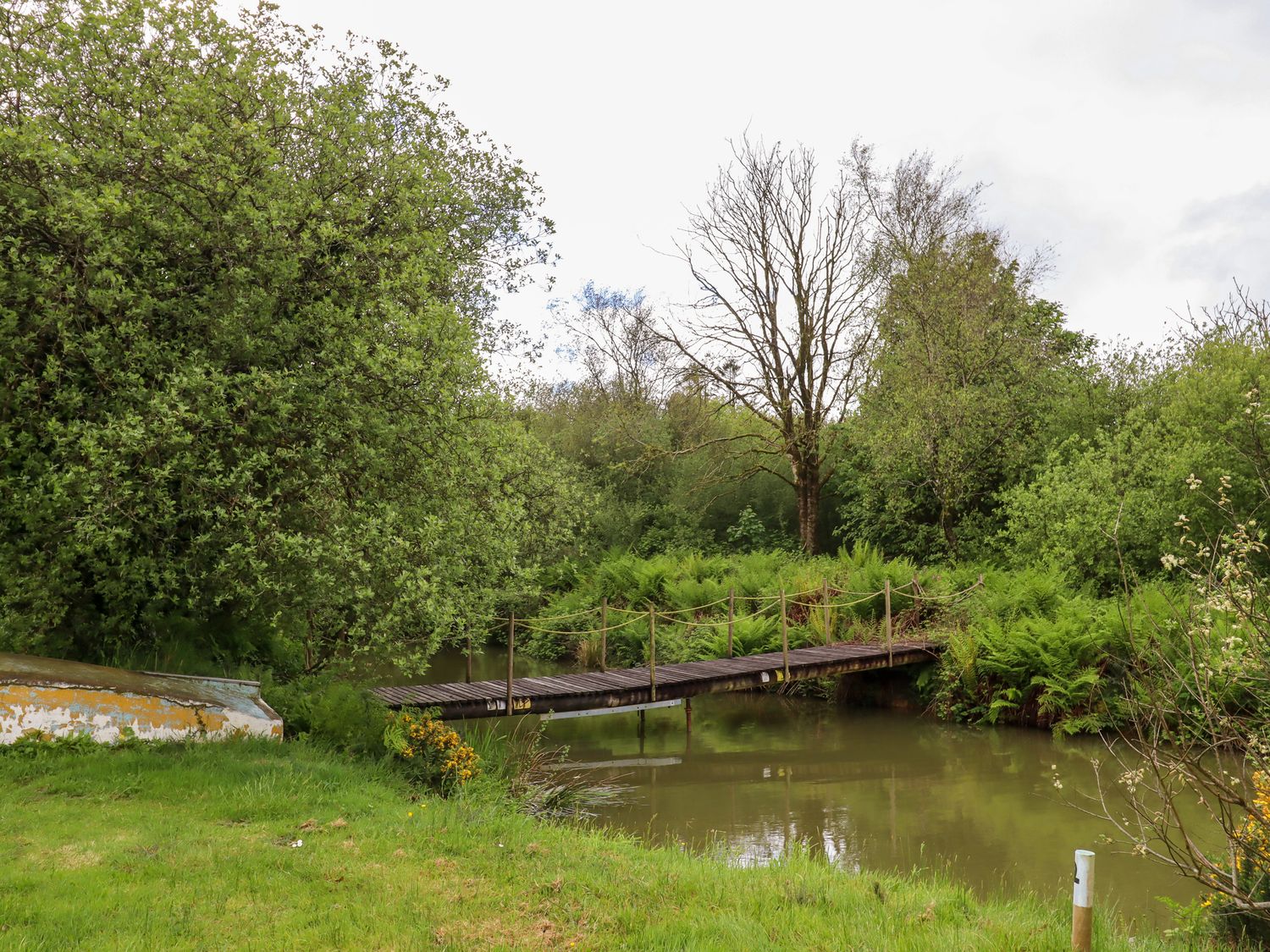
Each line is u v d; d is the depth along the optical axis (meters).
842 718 16.34
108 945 4.16
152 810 6.25
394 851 5.85
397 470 9.29
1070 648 14.38
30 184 8.15
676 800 11.27
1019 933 5.09
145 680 8.34
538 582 25.12
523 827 6.94
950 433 22.00
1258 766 5.60
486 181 13.34
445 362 8.91
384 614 9.06
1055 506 18.09
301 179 9.62
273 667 11.41
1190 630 5.46
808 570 22.05
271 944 4.33
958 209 27.16
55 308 7.90
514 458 10.60
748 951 4.56
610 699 13.26
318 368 9.05
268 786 6.88
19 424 8.29
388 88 11.55
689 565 24.28
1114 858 8.94
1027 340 23.45
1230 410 16.27
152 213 8.62
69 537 8.07
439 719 11.52
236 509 8.22
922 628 18.36
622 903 5.24
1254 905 4.99
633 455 30.86
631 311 33.84
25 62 8.52
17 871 5.04
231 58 9.48
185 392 8.23
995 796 11.37
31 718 7.17
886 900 5.93
